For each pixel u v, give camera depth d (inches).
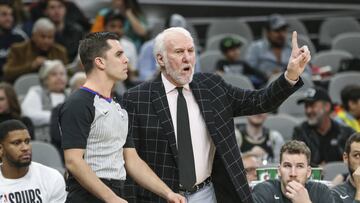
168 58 480.4
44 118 817.5
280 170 522.9
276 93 473.7
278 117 808.3
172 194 451.5
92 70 450.0
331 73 990.4
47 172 553.6
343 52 1005.2
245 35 1116.5
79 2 1165.7
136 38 1042.7
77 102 440.8
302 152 519.8
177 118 488.1
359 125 814.5
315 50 1157.1
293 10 1238.9
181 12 1211.9
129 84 906.7
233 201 485.7
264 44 1009.5
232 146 488.1
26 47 932.6
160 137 486.9
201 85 494.0
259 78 973.2
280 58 1003.3
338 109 824.3
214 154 489.1
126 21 1043.3
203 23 1206.9
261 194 525.3
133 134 490.6
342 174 658.8
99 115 441.7
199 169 484.1
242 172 486.3
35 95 828.0
